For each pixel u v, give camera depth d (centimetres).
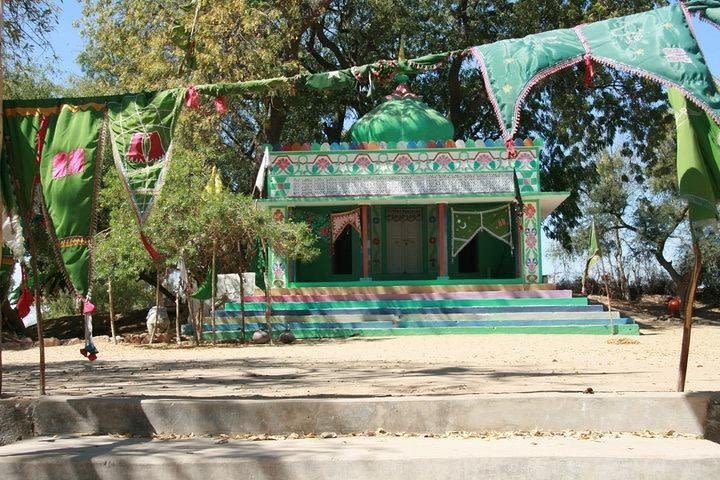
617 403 664
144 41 2683
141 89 2577
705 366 1217
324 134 3681
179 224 1947
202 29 2433
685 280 4000
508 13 3241
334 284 2645
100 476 558
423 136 2756
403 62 745
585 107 3231
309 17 2808
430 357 1486
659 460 546
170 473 553
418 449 588
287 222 2391
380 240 2814
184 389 923
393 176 2619
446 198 2600
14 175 716
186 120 2423
